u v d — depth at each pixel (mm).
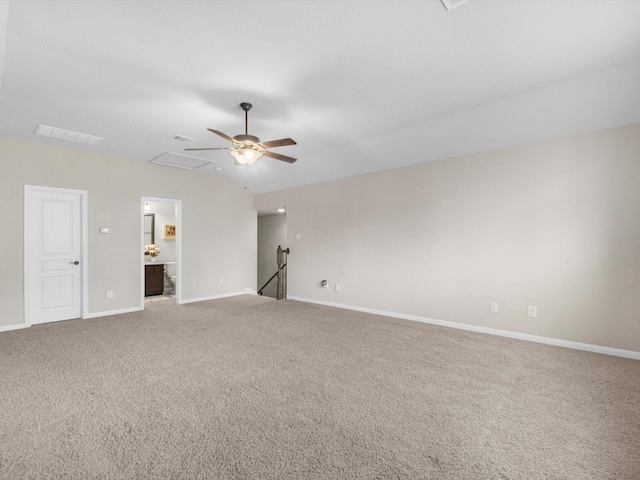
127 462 1672
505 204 3875
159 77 2721
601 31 2186
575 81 2859
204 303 5961
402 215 4832
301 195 6277
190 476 1578
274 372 2805
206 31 2152
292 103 3240
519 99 3184
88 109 3324
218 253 6559
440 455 1736
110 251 5062
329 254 5797
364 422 2047
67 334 3947
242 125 3818
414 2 1911
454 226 4297
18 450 1758
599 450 1772
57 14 1962
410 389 2496
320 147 4746
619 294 3186
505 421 2059
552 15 2027
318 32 2178
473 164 4133
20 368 2875
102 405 2240
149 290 6855
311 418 2092
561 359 3109
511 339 3752
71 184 4691
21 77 2689
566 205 3479
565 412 2162
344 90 2988
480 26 2131
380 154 4680
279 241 8906
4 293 4152
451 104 3314
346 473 1604
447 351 3348
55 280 4621
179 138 4230
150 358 3133
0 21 1987
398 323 4504
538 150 3650
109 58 2439
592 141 3330
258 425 2012
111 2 1877
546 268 3600
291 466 1651
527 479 1562
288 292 6512
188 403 2273
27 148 4336
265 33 2182
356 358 3146
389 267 4973
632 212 3123
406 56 2465
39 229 4488
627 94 2857
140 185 5410
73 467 1633
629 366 2922
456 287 4277
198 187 6223
